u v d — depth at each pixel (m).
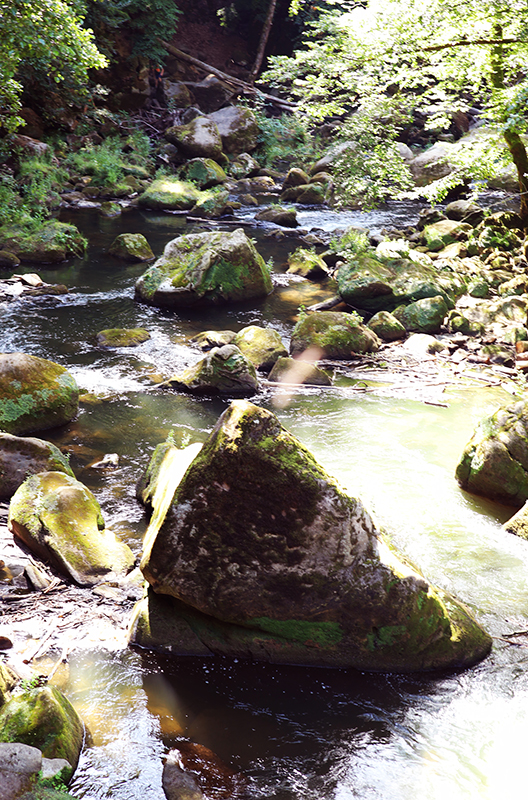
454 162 13.35
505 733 3.87
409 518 6.06
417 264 12.59
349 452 7.28
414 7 11.10
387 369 9.87
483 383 9.41
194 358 9.80
